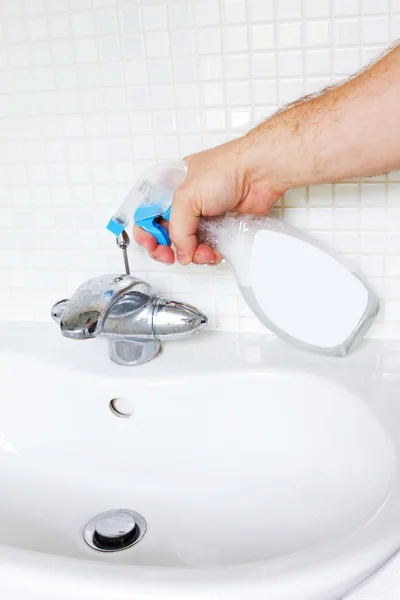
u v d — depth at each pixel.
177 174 0.59
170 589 0.37
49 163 0.71
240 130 0.65
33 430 0.71
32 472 0.70
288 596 0.37
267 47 0.61
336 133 0.51
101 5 0.63
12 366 0.71
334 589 0.38
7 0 0.65
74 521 0.66
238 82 0.63
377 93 0.49
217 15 0.61
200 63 0.63
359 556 0.39
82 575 0.38
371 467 0.56
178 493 0.66
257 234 0.60
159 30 0.63
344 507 0.57
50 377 0.69
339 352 0.63
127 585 0.37
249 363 0.65
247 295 0.63
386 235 0.65
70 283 0.76
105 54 0.65
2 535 0.63
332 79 0.61
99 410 0.68
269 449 0.65
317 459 0.62
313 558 0.39
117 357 0.68
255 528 0.61
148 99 0.65
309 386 0.62
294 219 0.66
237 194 0.57
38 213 0.73
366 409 0.57
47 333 0.76
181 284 0.72
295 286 0.61
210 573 0.38
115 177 0.69
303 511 0.60
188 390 0.65
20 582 0.39
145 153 0.68
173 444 0.67
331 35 0.59
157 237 0.62
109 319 0.65
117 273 0.74
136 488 0.68
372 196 0.63
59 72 0.67
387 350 0.66
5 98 0.69
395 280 0.66
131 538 0.62
